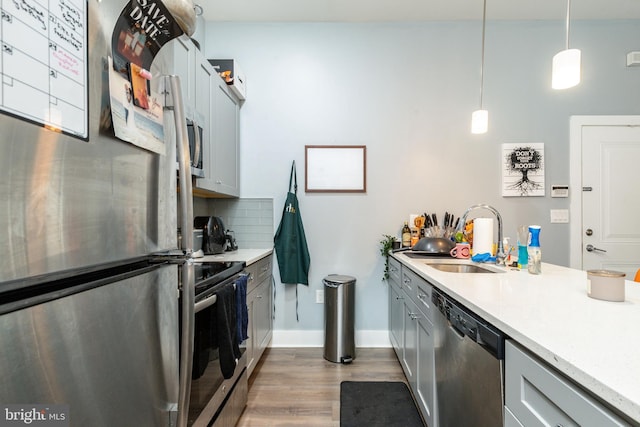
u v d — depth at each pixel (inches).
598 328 28.6
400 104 108.2
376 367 90.5
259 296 88.5
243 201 109.0
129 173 24.7
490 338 33.0
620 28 106.3
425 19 106.6
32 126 16.7
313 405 71.8
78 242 19.6
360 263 108.0
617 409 18.8
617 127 106.3
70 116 19.1
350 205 108.1
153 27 27.3
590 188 106.6
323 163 108.2
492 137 107.7
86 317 19.4
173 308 29.0
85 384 19.1
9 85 15.4
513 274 56.6
